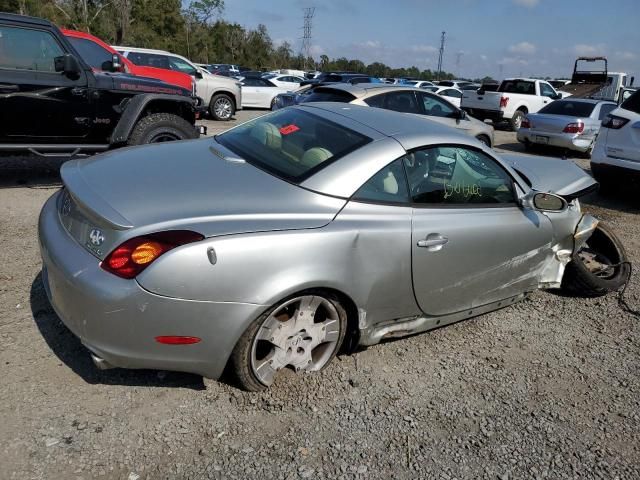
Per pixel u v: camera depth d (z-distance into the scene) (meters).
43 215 3.00
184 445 2.46
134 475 2.27
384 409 2.85
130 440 2.46
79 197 2.60
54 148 6.11
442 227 3.14
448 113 9.55
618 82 23.98
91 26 47.38
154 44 55.69
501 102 17.11
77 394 2.71
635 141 7.27
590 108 12.53
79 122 6.21
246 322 2.49
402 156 3.06
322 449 2.53
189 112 7.05
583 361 3.53
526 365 3.42
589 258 4.72
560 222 3.96
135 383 2.83
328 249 2.66
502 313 4.14
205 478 2.29
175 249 2.34
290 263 2.55
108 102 6.36
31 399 2.64
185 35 62.22
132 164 3.05
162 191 2.66
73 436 2.44
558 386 3.23
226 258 2.41
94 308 2.34
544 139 12.49
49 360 2.94
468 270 3.36
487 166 3.52
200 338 2.45
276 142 3.27
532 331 3.88
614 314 4.25
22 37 5.74
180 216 2.46
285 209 2.67
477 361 3.41
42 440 2.40
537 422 2.88
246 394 2.83
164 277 2.32
